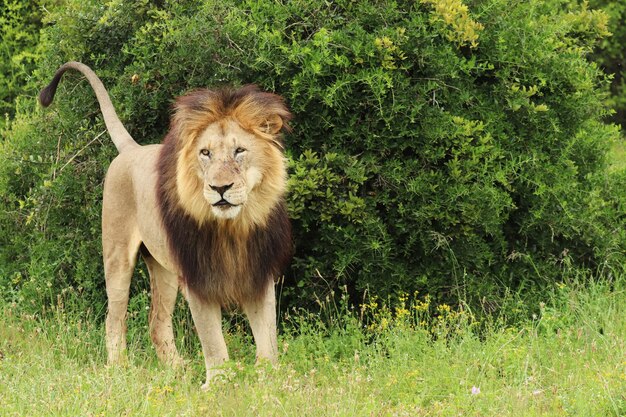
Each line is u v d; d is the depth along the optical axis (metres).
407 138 10.88
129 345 10.77
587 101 12.10
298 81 10.66
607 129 12.73
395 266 10.95
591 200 12.05
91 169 11.98
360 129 10.85
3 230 12.98
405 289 11.03
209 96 8.75
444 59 10.88
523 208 11.55
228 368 8.67
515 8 12.02
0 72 17.77
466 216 10.73
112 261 10.48
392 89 10.75
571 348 9.42
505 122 11.30
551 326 10.25
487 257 11.05
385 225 10.88
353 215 10.65
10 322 11.13
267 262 9.23
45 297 11.82
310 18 11.17
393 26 11.08
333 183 10.68
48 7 17.16
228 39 11.02
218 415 7.98
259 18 11.18
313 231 11.09
